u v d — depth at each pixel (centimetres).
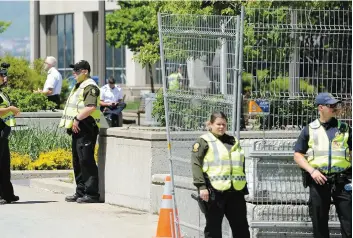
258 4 3353
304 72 2195
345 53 2198
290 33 2175
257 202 1944
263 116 2206
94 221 2338
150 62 4822
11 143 3681
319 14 2191
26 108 4100
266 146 1939
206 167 1767
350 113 2192
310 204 1825
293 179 1947
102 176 2694
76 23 10056
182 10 4012
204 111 2016
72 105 2641
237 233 1791
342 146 1803
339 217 1817
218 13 3919
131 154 2536
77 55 10069
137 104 8100
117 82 9800
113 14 7219
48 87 4228
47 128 3919
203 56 2011
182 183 2027
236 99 1930
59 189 2962
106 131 2659
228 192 1764
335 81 2208
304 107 2197
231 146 1777
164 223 2031
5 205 2642
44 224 2295
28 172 3397
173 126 2019
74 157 2680
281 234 1939
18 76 5016
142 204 2492
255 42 2170
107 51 9881
